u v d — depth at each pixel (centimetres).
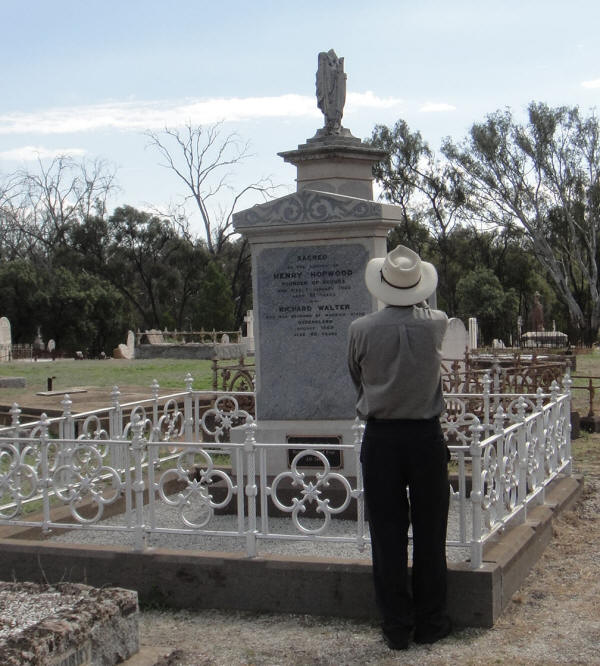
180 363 3025
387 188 5369
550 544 652
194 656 468
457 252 5684
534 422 684
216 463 966
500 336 4978
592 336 4672
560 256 4975
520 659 452
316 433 741
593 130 4488
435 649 470
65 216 5888
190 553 552
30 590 447
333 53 847
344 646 478
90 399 1416
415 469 475
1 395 1661
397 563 475
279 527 692
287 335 756
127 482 573
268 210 745
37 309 4662
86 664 403
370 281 505
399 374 473
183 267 5538
